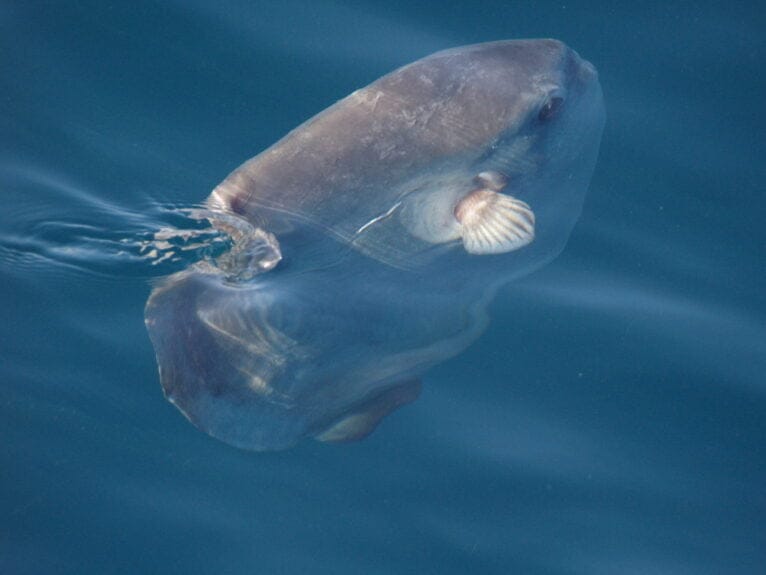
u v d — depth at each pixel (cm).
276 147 1552
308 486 1694
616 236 2022
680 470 1767
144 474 1667
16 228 1834
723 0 2295
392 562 1631
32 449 1656
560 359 1873
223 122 2062
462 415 1789
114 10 2189
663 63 2214
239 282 1516
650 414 1831
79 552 1603
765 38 2264
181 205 1875
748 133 2153
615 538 1688
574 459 1759
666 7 2295
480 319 1820
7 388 1698
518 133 1711
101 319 1772
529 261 1889
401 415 1777
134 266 1780
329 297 1541
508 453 1752
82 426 1688
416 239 1614
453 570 1631
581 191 1941
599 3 2288
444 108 1631
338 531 1655
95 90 2072
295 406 1553
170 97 2086
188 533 1631
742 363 1889
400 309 1616
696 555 1681
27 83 2061
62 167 1939
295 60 2152
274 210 1526
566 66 1808
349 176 1536
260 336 1488
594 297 1931
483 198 1652
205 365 1437
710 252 2017
